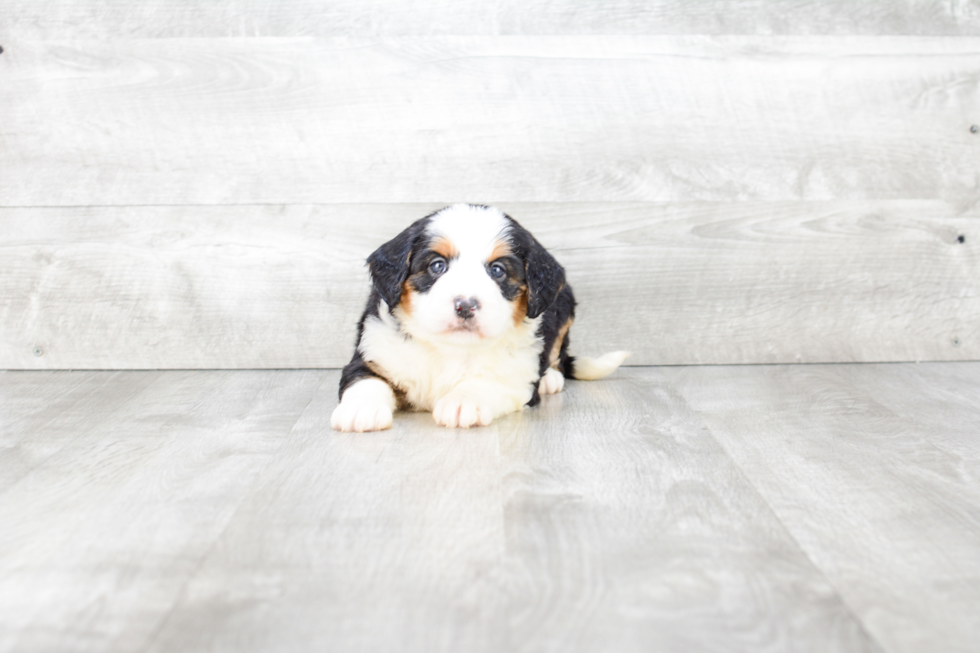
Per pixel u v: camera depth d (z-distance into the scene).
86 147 2.50
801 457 1.69
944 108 2.60
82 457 1.68
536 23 2.52
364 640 1.00
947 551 1.26
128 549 1.25
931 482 1.55
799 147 2.59
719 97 2.56
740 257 2.61
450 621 1.04
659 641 1.00
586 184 2.57
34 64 2.46
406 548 1.25
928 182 2.62
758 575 1.17
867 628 1.04
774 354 2.66
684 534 1.31
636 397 2.22
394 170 2.54
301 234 2.54
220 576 1.16
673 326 2.64
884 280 2.65
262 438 1.82
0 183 2.51
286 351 2.58
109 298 2.55
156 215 2.52
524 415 2.03
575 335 2.62
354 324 2.57
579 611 1.07
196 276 2.55
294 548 1.25
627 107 2.55
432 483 1.52
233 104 2.50
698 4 2.53
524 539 1.28
